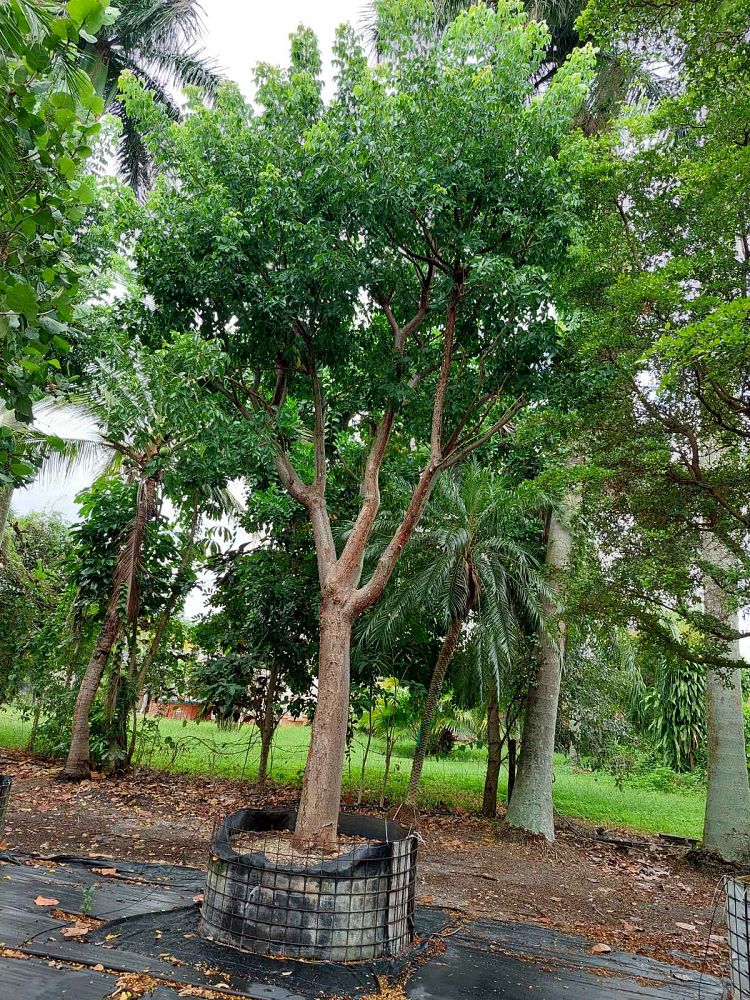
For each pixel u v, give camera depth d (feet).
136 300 25.49
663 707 64.13
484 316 22.81
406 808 33.81
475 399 23.17
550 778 35.01
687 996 14.71
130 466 40.16
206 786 36.86
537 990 14.23
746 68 19.33
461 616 33.88
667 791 57.06
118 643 37.06
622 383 23.03
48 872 18.70
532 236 21.79
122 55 51.96
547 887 25.54
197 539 43.96
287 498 38.78
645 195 23.76
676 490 23.61
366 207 20.08
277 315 21.38
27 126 9.69
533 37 21.79
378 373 23.91
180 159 23.53
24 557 55.36
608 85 36.17
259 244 21.34
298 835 18.33
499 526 34.76
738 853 31.73
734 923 14.61
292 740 61.98
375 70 22.12
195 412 21.33
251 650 38.93
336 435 33.94
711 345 16.61
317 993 12.93
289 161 22.47
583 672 42.34
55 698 39.52
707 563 24.35
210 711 43.34
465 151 20.44
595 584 25.54
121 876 18.99
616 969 16.05
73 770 34.99
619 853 34.35
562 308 25.11
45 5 9.92
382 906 15.19
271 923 14.47
